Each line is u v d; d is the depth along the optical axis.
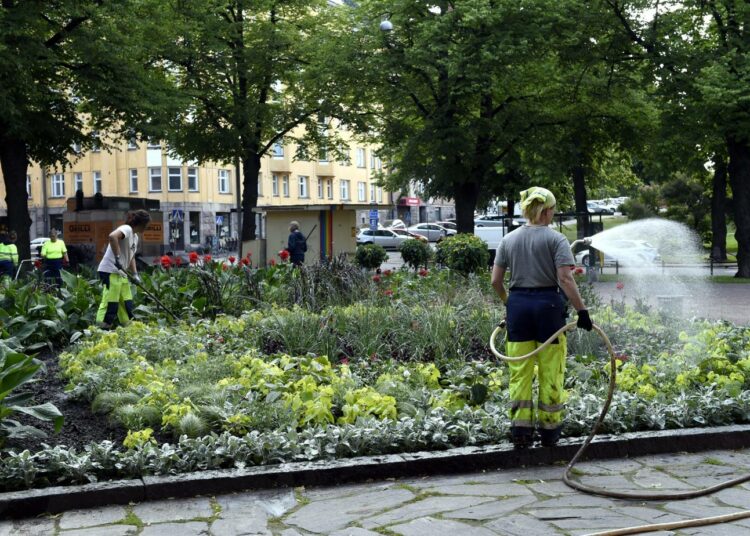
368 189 86.38
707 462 6.48
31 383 8.66
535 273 6.50
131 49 27.77
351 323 10.73
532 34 29.38
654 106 33.09
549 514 5.18
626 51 31.75
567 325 6.37
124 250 12.32
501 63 29.69
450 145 32.56
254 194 38.06
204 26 33.94
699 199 48.22
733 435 6.96
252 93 37.69
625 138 35.25
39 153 31.47
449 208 102.56
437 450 6.44
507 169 34.56
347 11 35.22
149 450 5.91
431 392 7.92
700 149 32.47
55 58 25.78
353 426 6.54
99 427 7.14
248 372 8.13
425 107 34.94
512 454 6.39
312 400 7.13
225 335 11.07
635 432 6.90
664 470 6.25
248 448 6.11
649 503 5.41
